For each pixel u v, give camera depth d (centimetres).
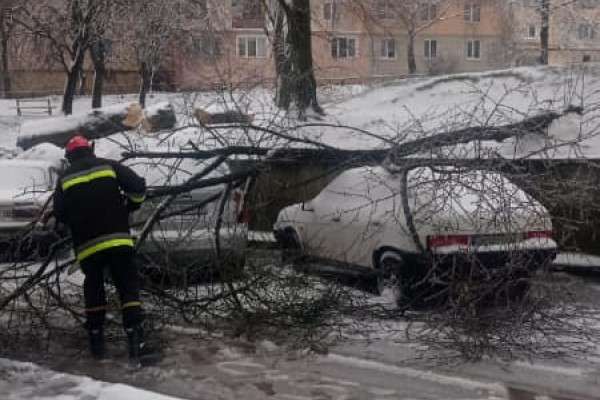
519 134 952
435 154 867
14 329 831
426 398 626
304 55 2298
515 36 4872
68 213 726
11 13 3469
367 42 5209
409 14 5156
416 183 832
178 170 946
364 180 997
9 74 5284
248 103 1060
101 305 743
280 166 996
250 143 944
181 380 682
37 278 816
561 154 1065
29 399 621
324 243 1039
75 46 3806
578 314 845
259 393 645
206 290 877
